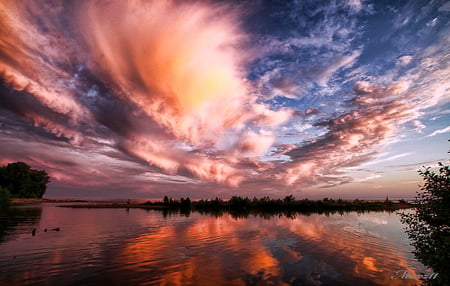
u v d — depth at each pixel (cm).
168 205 6931
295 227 2789
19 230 2398
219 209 5997
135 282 1080
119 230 2491
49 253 1545
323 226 2870
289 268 1298
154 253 1576
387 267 1320
